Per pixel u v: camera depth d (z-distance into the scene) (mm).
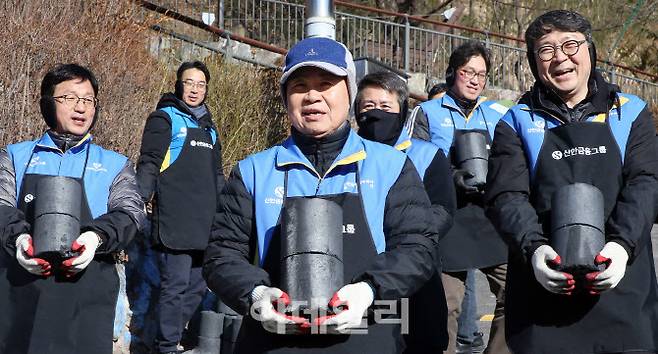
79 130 4508
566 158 3607
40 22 7844
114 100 8375
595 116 3654
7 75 7066
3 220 4258
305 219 2957
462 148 5633
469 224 5504
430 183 4527
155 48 12281
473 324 6020
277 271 3125
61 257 4102
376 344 3021
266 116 11992
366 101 4832
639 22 26812
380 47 18672
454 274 5555
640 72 22438
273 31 18078
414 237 3127
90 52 8320
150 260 7004
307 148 3242
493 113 5977
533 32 3717
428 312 4594
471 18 25688
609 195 3539
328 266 2926
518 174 3680
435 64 18750
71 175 4414
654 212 3471
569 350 3486
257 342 3055
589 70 3684
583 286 3396
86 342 4242
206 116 6844
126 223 4352
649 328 3459
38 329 4172
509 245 3566
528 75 19422
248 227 3227
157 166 6410
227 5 17891
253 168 3271
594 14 26594
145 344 6688
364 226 3131
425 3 24531
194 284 6629
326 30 8844
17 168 4434
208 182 6637
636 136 3600
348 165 3223
